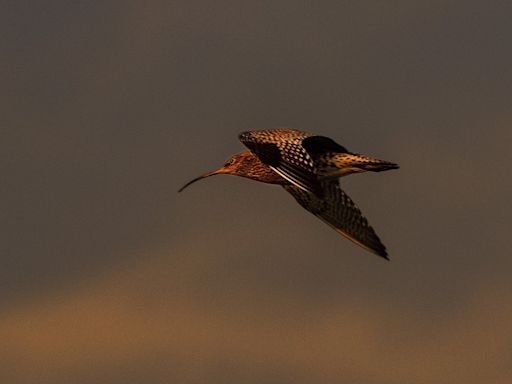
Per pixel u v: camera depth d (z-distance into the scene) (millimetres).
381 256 19344
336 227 19750
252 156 20141
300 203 19984
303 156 17891
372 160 18766
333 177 19062
